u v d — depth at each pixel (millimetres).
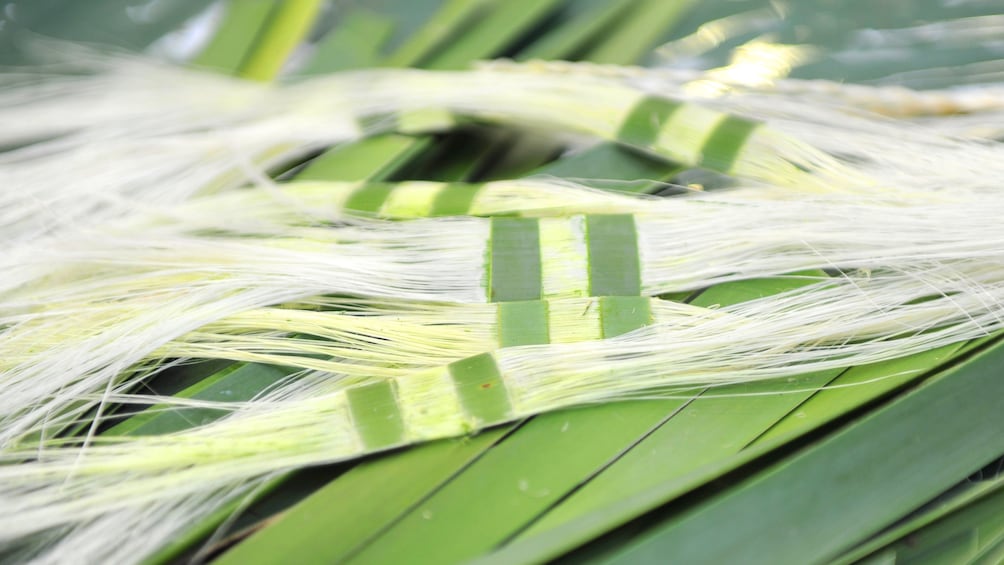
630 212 500
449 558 448
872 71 571
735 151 510
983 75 566
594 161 521
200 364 489
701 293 490
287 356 481
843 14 585
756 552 447
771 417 465
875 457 457
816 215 495
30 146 549
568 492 455
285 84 561
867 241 490
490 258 488
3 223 513
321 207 507
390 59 566
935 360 473
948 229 491
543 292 484
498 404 464
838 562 453
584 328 477
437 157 540
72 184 521
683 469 458
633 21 573
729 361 473
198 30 590
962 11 583
